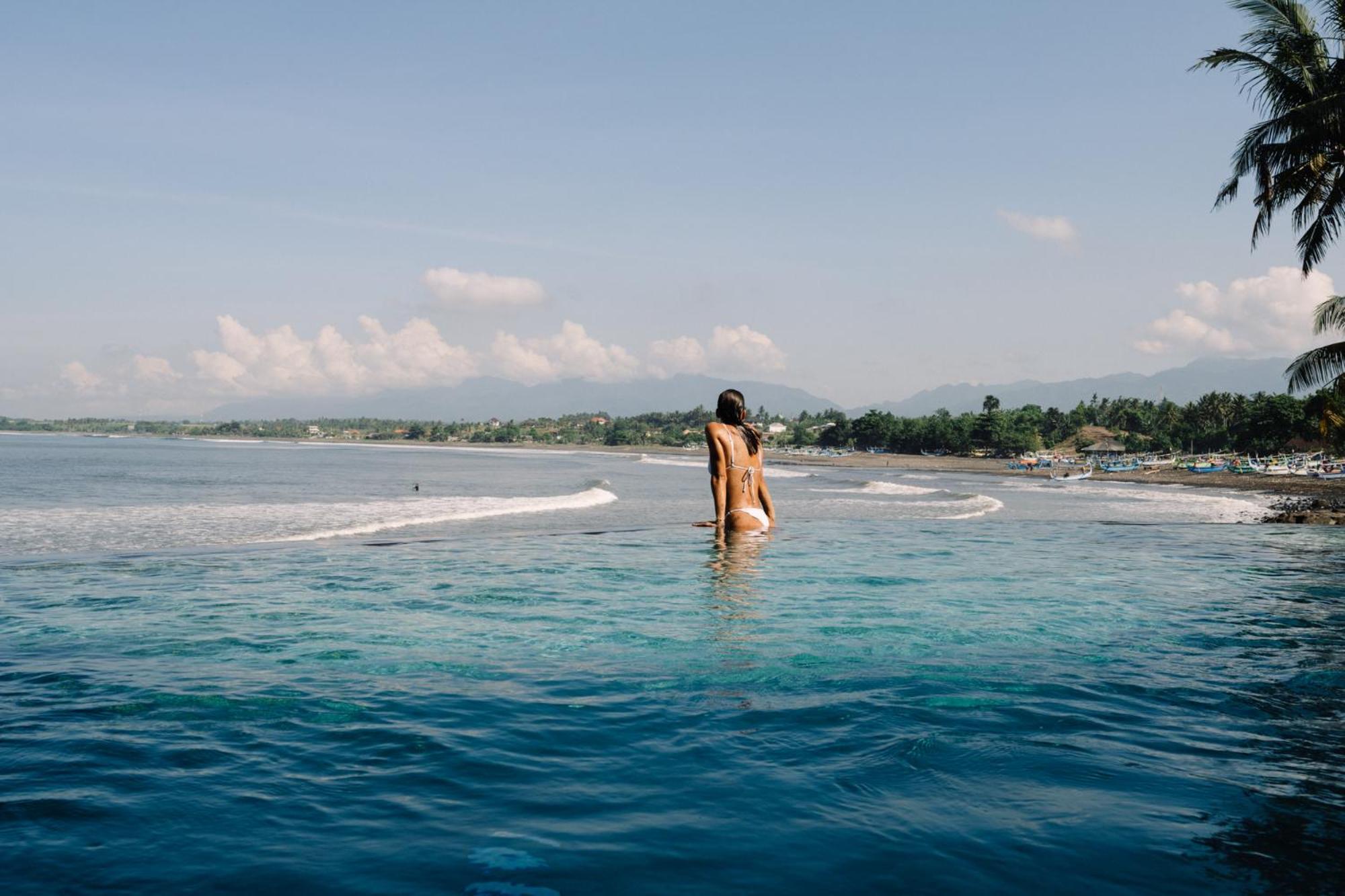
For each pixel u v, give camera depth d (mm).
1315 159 24750
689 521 24500
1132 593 8359
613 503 35312
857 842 2750
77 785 3264
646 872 2539
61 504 32125
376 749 3703
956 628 6484
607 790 3227
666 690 4684
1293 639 6137
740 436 14141
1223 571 10234
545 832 2834
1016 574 9727
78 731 3969
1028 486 73562
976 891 2416
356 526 21859
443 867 2580
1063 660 5430
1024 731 3928
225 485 51125
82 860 2611
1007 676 4992
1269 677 5000
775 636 6203
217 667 5297
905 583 8914
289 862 2605
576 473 86312
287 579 9406
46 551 16062
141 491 43219
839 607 7430
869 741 3781
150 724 4082
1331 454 96562
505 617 7008
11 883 2447
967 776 3352
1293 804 3074
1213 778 3336
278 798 3146
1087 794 3168
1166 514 32594
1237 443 127250
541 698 4523
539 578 9352
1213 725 4047
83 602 7930
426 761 3555
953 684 4797
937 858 2633
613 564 10594
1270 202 26047
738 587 8664
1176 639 6141
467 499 37719
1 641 6109
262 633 6383
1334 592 8531
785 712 4234
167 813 2992
